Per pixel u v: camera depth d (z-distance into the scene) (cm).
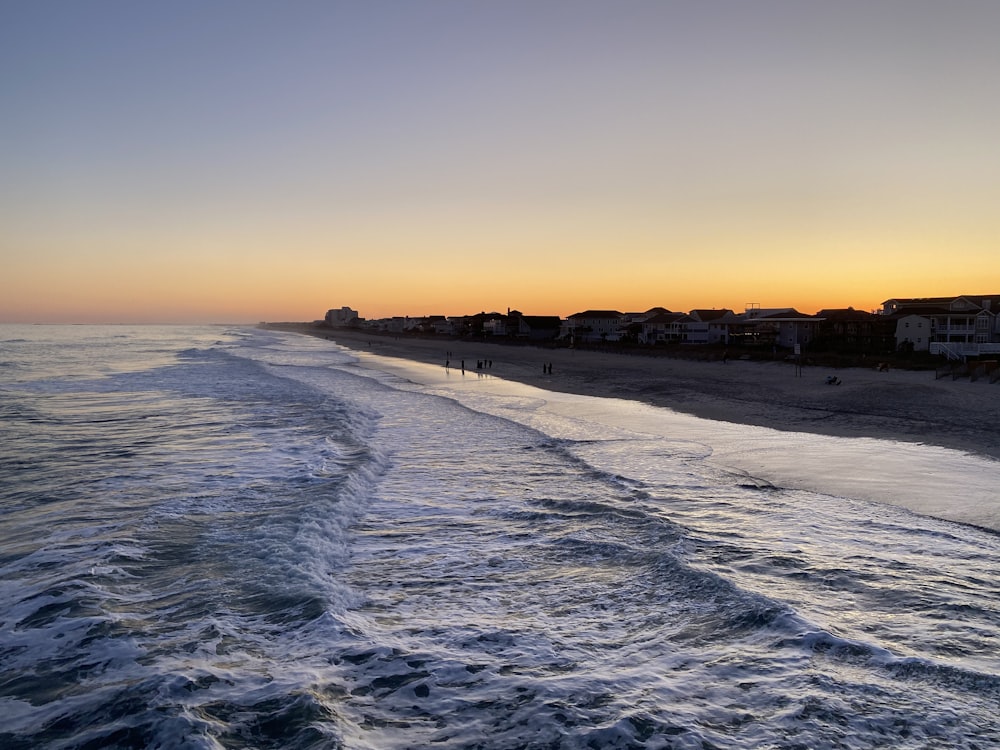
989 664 737
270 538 1169
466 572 1059
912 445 2117
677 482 1659
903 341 5634
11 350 8856
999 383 3394
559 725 627
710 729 618
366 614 898
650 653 779
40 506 1377
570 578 1030
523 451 2078
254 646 791
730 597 916
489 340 12531
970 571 1038
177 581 988
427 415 2911
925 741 598
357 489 1547
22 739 607
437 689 697
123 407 3011
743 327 7738
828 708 650
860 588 962
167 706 653
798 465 1855
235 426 2459
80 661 752
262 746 593
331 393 3712
